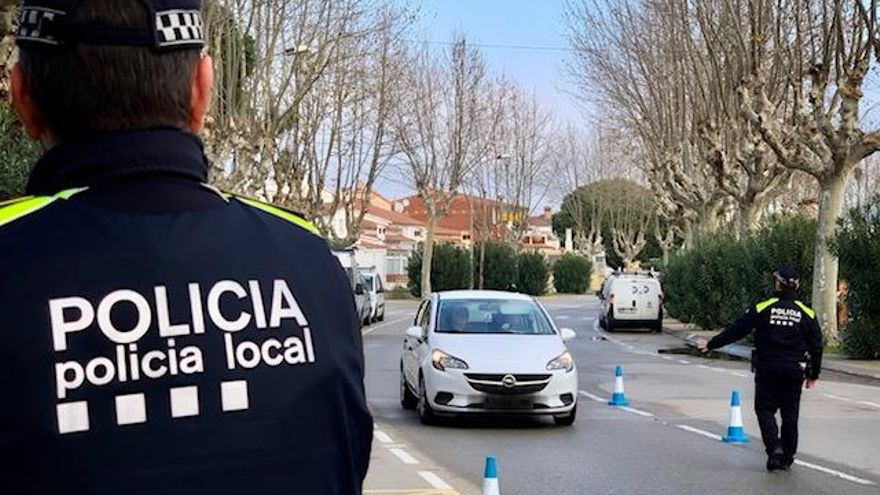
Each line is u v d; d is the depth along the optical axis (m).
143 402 1.63
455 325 14.02
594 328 38.91
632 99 40.41
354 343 1.88
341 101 37.47
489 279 65.38
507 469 10.30
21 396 1.57
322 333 1.81
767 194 34.66
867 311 22.91
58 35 1.76
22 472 1.56
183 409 1.65
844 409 15.56
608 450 11.53
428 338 13.84
